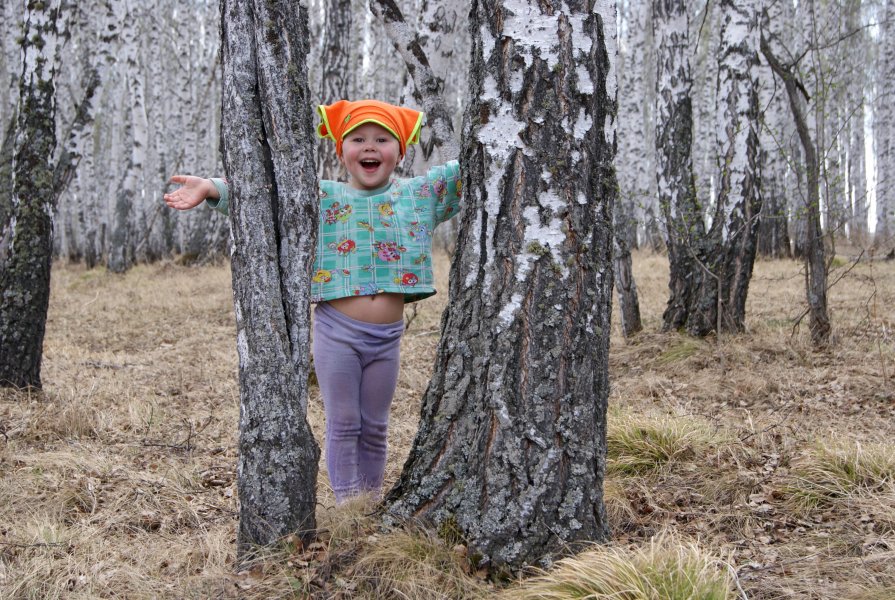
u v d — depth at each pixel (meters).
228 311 11.37
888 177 18.86
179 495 3.83
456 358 2.83
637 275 13.37
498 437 2.71
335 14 9.78
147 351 8.66
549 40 2.68
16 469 4.13
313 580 2.63
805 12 16.50
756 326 8.23
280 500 2.71
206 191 2.81
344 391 3.23
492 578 2.66
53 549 3.12
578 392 2.74
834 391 5.83
